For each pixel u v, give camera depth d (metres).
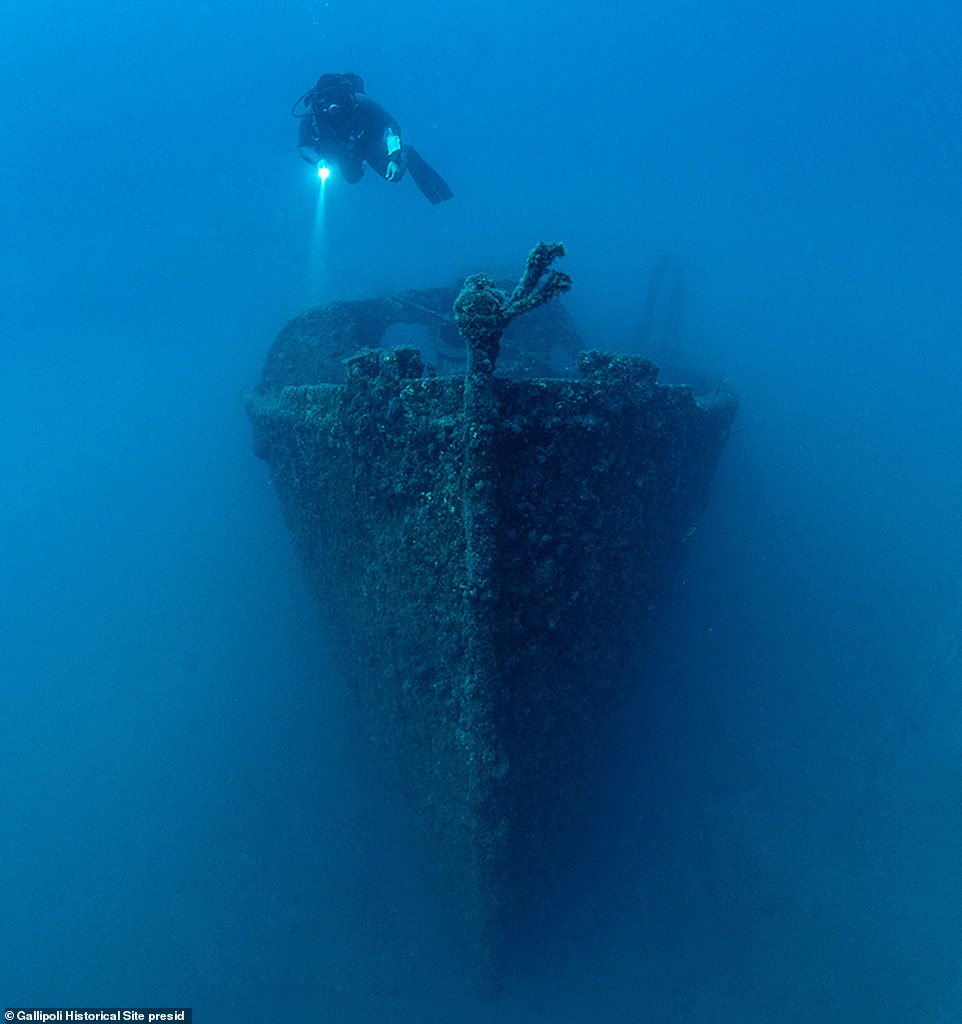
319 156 7.96
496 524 3.57
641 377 4.50
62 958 5.50
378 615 4.46
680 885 5.43
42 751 6.81
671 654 6.65
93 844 6.14
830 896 5.43
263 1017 5.01
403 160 7.55
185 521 8.70
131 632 7.68
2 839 6.22
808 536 7.89
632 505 4.47
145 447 9.69
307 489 5.09
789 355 10.30
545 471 3.80
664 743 6.21
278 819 6.02
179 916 5.61
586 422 3.96
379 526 4.24
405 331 10.40
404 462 3.93
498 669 3.73
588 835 5.03
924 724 6.39
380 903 5.38
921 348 10.30
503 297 3.50
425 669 4.09
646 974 5.02
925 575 7.53
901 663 6.84
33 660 7.55
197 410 10.16
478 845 4.08
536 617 3.84
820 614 7.27
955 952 5.10
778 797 5.98
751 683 6.72
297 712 6.69
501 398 3.62
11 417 10.33
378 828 5.71
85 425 10.13
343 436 4.31
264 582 7.87
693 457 5.42
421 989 4.97
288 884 5.62
